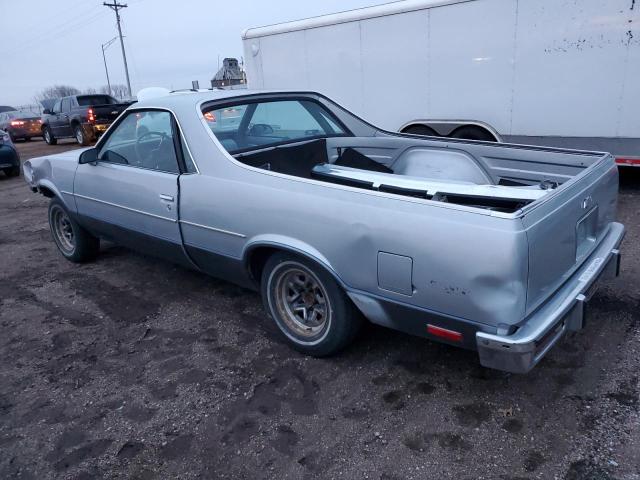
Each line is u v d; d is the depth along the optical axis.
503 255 2.24
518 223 2.25
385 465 2.40
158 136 3.87
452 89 7.07
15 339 3.85
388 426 2.66
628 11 5.56
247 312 4.02
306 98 4.54
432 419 2.68
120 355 3.53
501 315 2.30
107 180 4.29
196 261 3.82
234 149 3.76
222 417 2.82
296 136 4.45
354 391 2.96
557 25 6.04
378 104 7.89
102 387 3.18
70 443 2.71
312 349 3.24
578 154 3.44
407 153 4.26
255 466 2.46
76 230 5.09
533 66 6.33
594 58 5.89
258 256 3.41
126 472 2.49
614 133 5.96
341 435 2.62
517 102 6.57
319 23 8.21
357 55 7.92
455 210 2.41
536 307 2.43
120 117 4.21
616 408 2.66
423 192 3.26
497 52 6.56
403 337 3.48
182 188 3.62
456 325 2.48
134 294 4.49
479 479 2.29
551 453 2.40
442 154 4.07
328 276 2.95
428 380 3.01
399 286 2.60
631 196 6.27
